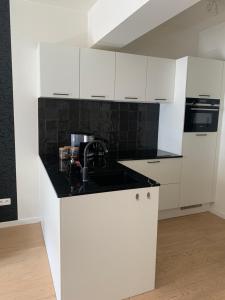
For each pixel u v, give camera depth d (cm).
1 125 282
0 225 296
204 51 371
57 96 264
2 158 288
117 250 181
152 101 316
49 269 221
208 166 346
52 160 270
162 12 196
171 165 321
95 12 278
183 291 199
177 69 322
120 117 340
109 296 184
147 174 309
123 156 311
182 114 317
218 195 353
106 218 174
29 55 280
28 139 295
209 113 332
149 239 191
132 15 202
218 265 235
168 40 362
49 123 300
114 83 289
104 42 277
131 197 180
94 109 322
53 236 195
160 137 363
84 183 185
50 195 206
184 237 286
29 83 285
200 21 332
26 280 207
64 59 262
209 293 198
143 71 303
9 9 266
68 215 163
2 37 268
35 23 278
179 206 336
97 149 254
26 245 259
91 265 174
